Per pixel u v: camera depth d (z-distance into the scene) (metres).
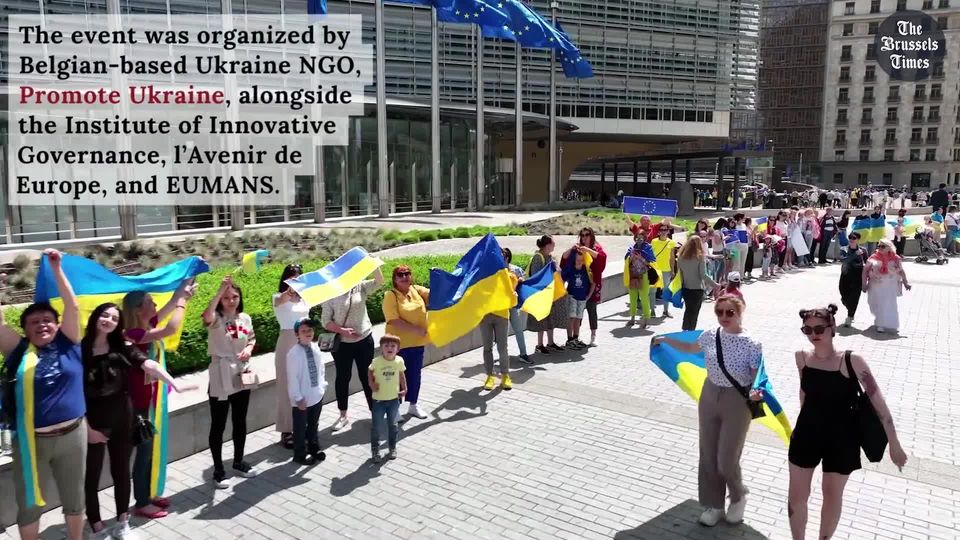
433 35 32.34
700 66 52.19
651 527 5.38
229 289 6.09
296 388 6.46
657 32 50.28
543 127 43.50
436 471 6.45
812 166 108.81
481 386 9.04
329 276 6.83
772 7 109.31
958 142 98.25
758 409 5.08
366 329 7.35
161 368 5.39
